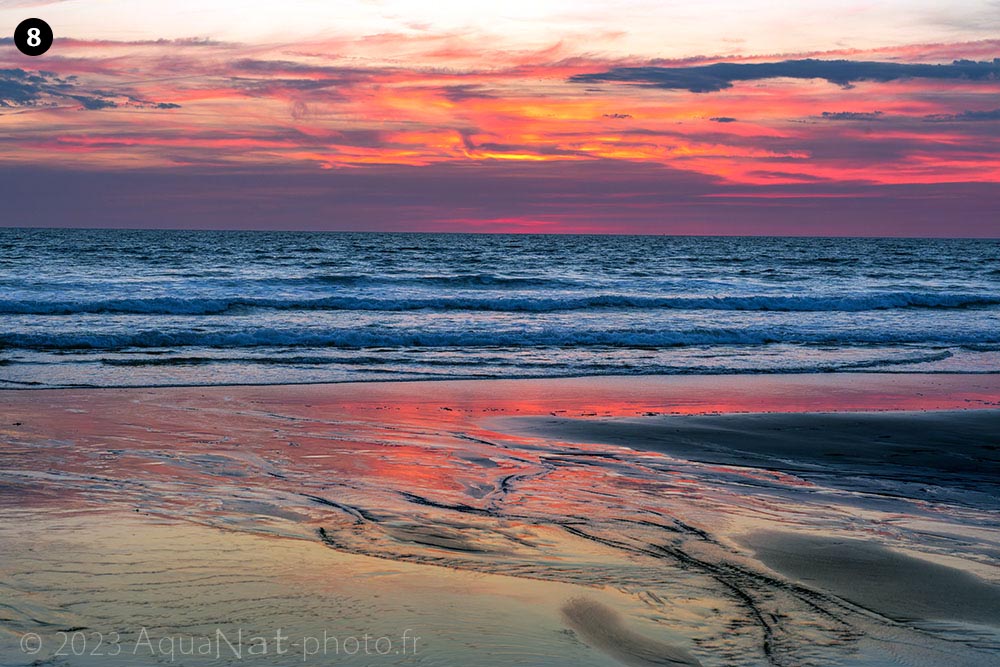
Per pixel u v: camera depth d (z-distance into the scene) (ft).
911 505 24.95
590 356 59.77
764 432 35.83
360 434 33.17
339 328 67.00
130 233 512.63
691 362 58.08
